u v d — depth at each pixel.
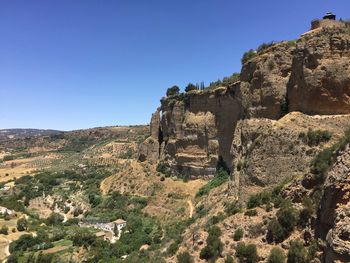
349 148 30.59
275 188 45.22
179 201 86.44
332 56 48.28
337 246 27.20
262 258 38.28
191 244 46.88
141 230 82.69
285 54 55.72
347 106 47.50
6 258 90.25
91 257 78.88
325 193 31.28
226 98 79.62
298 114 50.22
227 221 45.62
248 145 57.28
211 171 84.00
